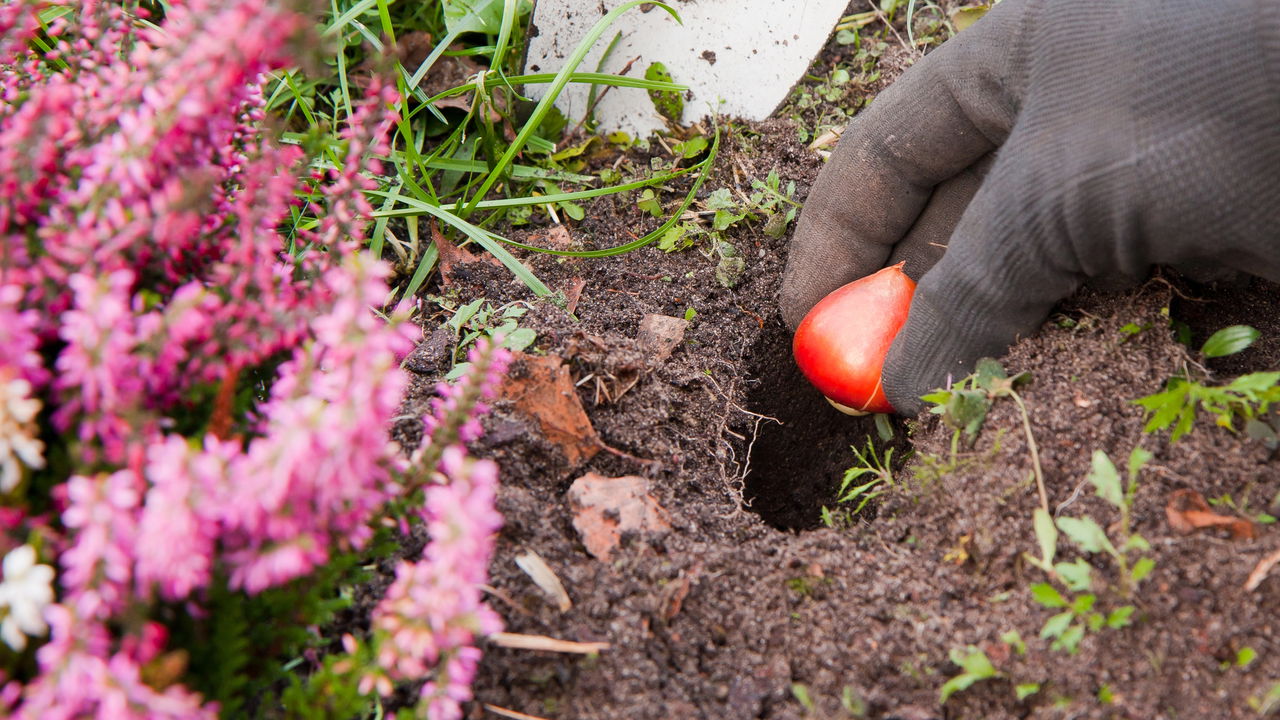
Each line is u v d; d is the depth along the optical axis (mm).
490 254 600
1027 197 493
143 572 410
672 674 483
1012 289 507
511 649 479
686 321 574
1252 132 467
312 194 569
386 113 469
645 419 538
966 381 526
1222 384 517
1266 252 482
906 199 561
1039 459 503
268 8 427
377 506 450
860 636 490
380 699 467
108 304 415
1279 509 487
